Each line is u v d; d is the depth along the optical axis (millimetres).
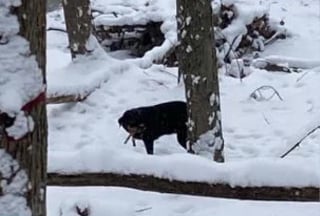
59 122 9453
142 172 4199
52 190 6484
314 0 21922
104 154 4297
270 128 9156
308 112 9703
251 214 5680
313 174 4008
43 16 2912
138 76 10992
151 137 7816
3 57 2736
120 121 7902
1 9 2736
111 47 15578
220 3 14359
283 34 16391
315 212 5609
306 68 12484
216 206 5922
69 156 4348
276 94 10625
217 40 13977
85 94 10062
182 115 7691
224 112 9859
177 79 11141
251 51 15320
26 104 2783
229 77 11828
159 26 14898
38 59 2871
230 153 8289
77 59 11070
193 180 4109
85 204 5836
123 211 5906
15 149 2803
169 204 6066
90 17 11141
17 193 2828
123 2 16016
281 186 4012
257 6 15281
